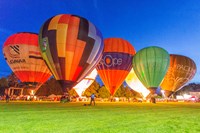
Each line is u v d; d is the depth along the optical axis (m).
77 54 22.94
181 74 41.88
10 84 69.25
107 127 7.15
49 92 61.22
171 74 41.59
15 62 30.34
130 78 42.38
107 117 10.29
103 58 32.22
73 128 6.87
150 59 31.14
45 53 23.52
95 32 24.41
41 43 23.88
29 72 30.45
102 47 25.45
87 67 23.88
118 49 32.59
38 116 10.20
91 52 23.73
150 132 6.44
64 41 22.75
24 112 12.18
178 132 6.55
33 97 39.50
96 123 8.07
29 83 30.91
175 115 12.29
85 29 23.66
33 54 30.20
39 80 31.34
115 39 33.72
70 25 23.27
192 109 19.03
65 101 30.00
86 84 38.91
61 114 11.43
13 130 6.36
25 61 30.06
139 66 31.94
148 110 16.12
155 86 31.89
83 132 6.20
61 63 22.81
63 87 23.22
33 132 6.12
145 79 32.00
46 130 6.46
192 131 6.77
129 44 34.38
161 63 31.20
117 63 32.16
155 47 32.41
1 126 7.04
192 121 9.45
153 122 8.74
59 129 6.66
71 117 10.04
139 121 8.98
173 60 41.97
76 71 23.17
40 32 24.47
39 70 30.78
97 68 33.12
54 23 23.53
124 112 13.58
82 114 11.65
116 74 32.25
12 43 30.23
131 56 33.44
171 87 42.31
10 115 10.42
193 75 44.09
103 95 64.25
